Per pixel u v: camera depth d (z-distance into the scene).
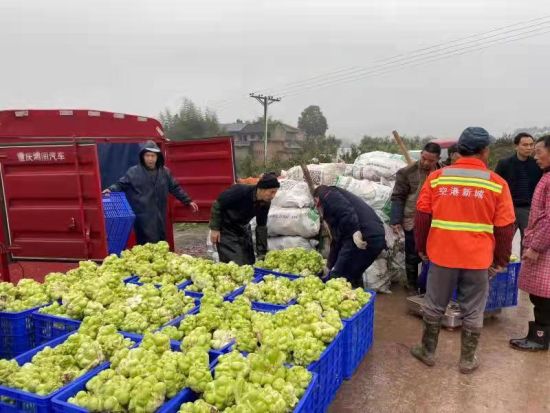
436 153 6.17
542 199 4.72
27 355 3.08
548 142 4.68
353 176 8.16
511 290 5.95
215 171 8.32
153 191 6.73
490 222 4.18
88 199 5.77
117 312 3.74
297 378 2.79
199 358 2.83
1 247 5.93
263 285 4.75
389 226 7.10
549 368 4.58
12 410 2.59
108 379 2.69
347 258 5.22
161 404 2.50
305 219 7.00
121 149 9.22
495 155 35.69
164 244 5.58
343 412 3.80
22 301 4.12
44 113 8.34
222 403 2.51
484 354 4.90
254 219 7.37
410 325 5.73
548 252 4.65
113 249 6.88
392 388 4.18
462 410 3.84
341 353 3.89
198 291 4.74
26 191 5.89
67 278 4.77
